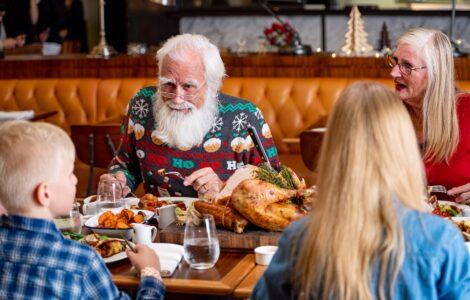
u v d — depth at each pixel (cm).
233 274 229
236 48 952
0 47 762
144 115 351
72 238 259
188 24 973
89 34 1020
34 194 201
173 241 265
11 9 848
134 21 977
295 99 612
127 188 328
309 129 554
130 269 237
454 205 298
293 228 175
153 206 302
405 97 328
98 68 677
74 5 941
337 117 170
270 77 646
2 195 202
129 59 671
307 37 946
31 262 200
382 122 167
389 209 163
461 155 325
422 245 163
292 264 172
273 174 270
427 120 324
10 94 673
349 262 162
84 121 656
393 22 934
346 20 937
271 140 355
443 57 321
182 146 344
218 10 941
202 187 315
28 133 202
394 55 330
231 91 624
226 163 347
